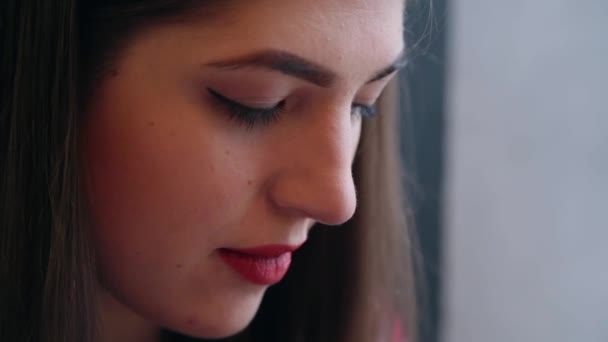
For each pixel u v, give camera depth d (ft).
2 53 1.16
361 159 1.56
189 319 1.22
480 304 2.46
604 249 2.46
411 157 1.94
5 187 1.16
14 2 1.14
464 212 2.41
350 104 1.17
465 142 2.38
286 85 1.10
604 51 2.38
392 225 1.66
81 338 1.18
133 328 1.43
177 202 1.13
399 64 1.22
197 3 1.06
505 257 2.45
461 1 2.31
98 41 1.12
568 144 2.42
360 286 1.64
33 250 1.17
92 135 1.14
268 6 1.06
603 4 2.37
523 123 2.39
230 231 1.17
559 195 2.44
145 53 1.09
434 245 2.40
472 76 2.35
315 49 1.08
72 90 1.12
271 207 1.18
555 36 2.38
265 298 1.65
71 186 1.13
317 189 1.15
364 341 1.67
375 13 1.12
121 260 1.19
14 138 1.15
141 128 1.11
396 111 1.60
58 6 1.11
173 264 1.18
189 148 1.11
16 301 1.18
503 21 2.35
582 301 2.47
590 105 2.41
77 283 1.16
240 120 1.13
